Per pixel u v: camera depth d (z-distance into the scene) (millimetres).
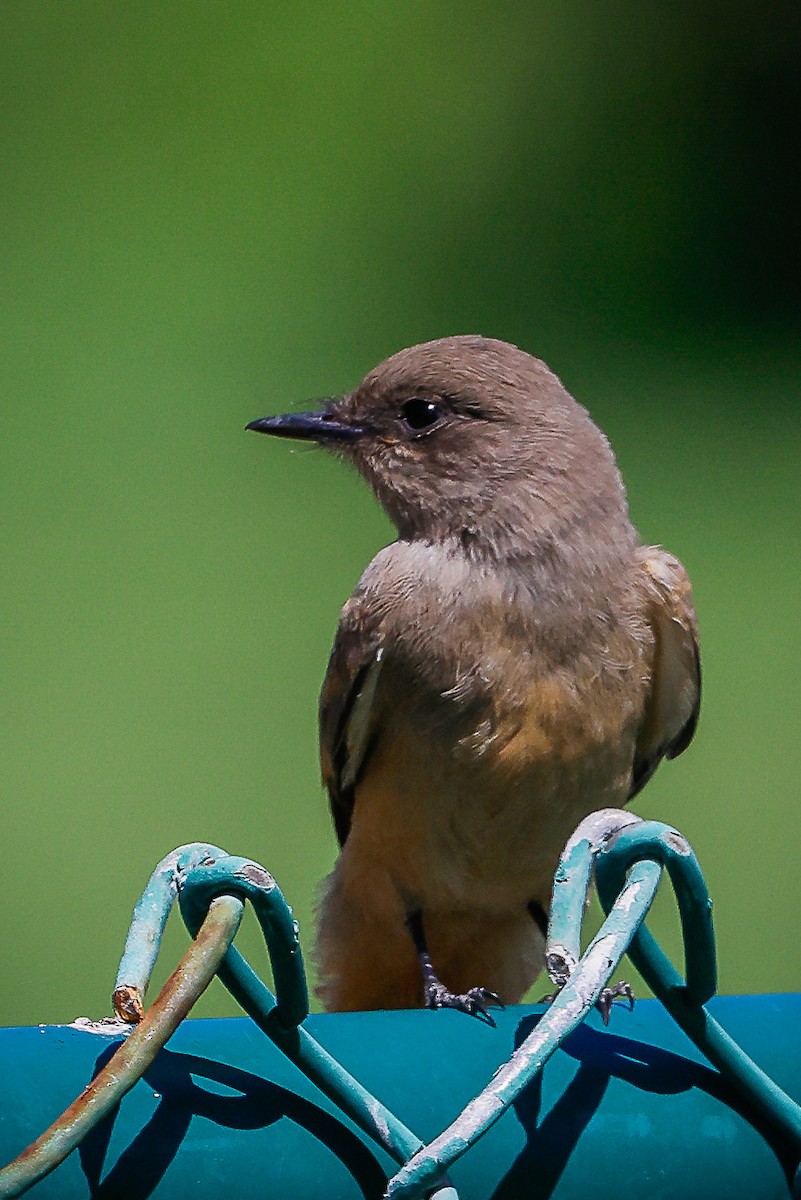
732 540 15320
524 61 20656
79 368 16828
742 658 13859
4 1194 3303
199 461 15445
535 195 19484
